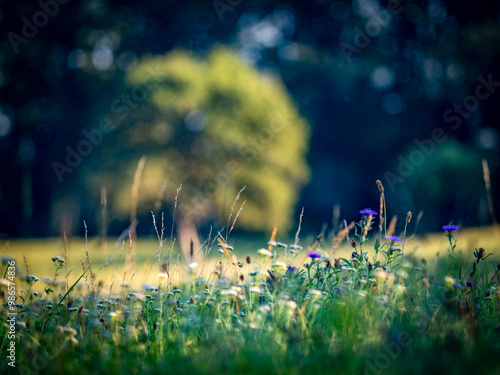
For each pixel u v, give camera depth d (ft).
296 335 9.04
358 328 9.36
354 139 129.18
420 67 126.72
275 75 129.70
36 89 107.55
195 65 65.41
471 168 88.02
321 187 124.06
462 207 87.86
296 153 68.39
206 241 12.19
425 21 126.41
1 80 105.50
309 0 137.59
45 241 77.51
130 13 124.47
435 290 11.21
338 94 127.95
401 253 11.76
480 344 8.71
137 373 8.29
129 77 63.26
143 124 58.23
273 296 10.31
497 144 110.11
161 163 55.36
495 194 87.04
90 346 9.89
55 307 10.86
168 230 53.62
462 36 118.01
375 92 131.13
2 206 101.76
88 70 108.68
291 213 68.69
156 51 121.90
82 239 68.44
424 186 90.94
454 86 119.44
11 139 107.14
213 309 10.75
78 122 105.81
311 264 10.87
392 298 10.68
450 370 7.66
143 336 10.27
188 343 9.53
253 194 58.95
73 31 110.11
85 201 78.54
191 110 59.21
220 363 8.35
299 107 122.52
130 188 54.03
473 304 10.39
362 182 127.75
